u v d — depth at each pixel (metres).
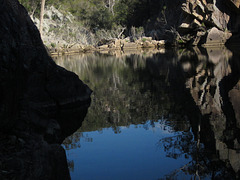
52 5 62.31
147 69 16.25
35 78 6.12
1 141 3.64
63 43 54.41
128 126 5.71
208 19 39.09
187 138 4.71
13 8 5.39
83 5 72.00
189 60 19.11
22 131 4.10
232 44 35.97
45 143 3.79
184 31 43.84
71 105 7.46
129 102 7.99
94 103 8.05
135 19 67.75
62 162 3.51
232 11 37.62
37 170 3.06
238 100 6.97
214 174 3.33
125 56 30.70
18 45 4.61
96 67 19.58
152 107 7.20
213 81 9.92
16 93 4.28
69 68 19.77
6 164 3.02
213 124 5.30
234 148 4.10
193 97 7.86
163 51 35.47
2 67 3.77
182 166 3.64
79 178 3.50
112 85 11.35
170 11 53.38
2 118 3.71
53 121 5.52
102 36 62.09
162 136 4.95
